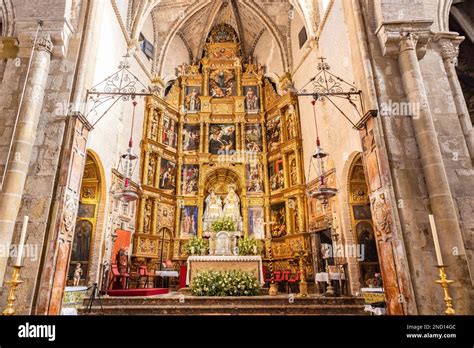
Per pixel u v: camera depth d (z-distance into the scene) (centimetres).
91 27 866
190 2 1928
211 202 1702
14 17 813
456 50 829
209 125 2011
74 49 825
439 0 884
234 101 2044
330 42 1306
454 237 638
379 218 722
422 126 714
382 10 805
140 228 1530
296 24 1825
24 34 783
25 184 701
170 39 1959
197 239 1429
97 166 1177
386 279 693
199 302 925
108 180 1238
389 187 700
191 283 1102
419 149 719
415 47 781
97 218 1174
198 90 2089
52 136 742
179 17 1950
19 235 666
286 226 1667
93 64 877
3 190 661
